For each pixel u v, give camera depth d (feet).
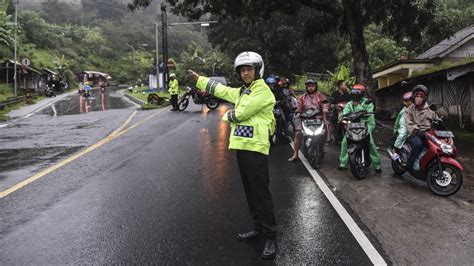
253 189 14.34
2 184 23.65
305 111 28.73
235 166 27.71
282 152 33.19
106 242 15.39
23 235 16.11
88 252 14.57
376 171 26.08
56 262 13.85
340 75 67.31
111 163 28.81
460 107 42.73
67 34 288.10
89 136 42.01
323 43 159.12
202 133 43.09
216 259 13.96
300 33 157.17
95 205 19.62
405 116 22.82
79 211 18.81
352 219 17.65
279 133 37.86
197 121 53.52
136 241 15.46
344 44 135.44
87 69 259.19
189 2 59.72
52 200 20.49
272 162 29.45
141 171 26.40
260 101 13.96
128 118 58.75
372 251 14.47
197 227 16.80
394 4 52.01
